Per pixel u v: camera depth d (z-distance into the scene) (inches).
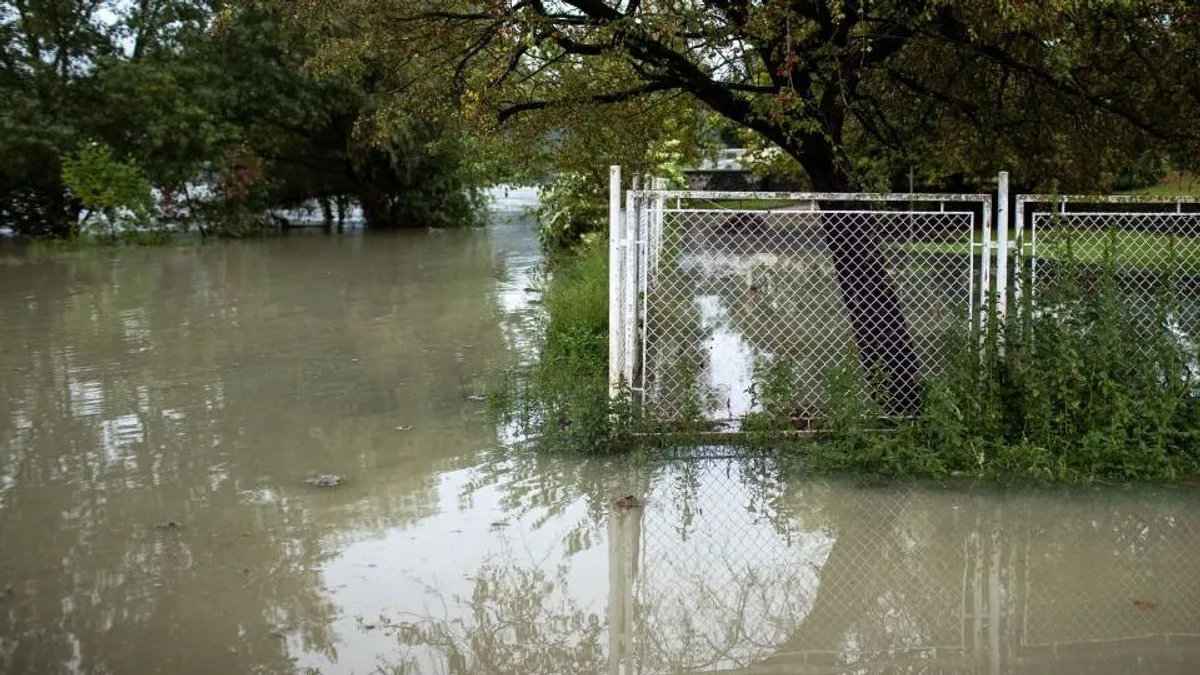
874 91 401.7
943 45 362.0
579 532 221.5
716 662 167.9
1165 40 353.4
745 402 326.6
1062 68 321.4
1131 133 386.9
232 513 231.1
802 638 175.5
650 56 329.7
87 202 1007.6
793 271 532.4
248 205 1173.1
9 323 508.1
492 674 161.8
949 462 252.2
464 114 350.6
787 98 280.2
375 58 404.8
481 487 249.3
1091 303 260.5
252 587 191.3
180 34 1088.8
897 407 290.2
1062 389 253.3
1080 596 188.1
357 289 658.2
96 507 234.7
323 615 180.2
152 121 1058.7
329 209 1307.8
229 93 1107.3
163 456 275.6
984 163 413.7
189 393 350.6
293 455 276.2
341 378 374.6
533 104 374.9
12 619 177.2
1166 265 315.6
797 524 224.7
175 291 647.1
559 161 444.1
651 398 295.0
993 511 229.1
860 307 304.2
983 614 182.4
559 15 325.4
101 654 164.7
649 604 188.7
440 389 354.6
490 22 338.3
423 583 194.9
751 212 267.0
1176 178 582.6
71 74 1060.5
